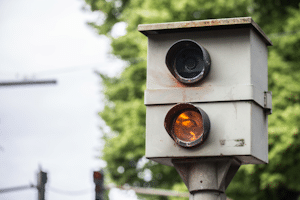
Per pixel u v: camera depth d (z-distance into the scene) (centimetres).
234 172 418
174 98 417
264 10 1608
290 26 1474
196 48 420
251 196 1460
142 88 1634
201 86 415
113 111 1712
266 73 453
